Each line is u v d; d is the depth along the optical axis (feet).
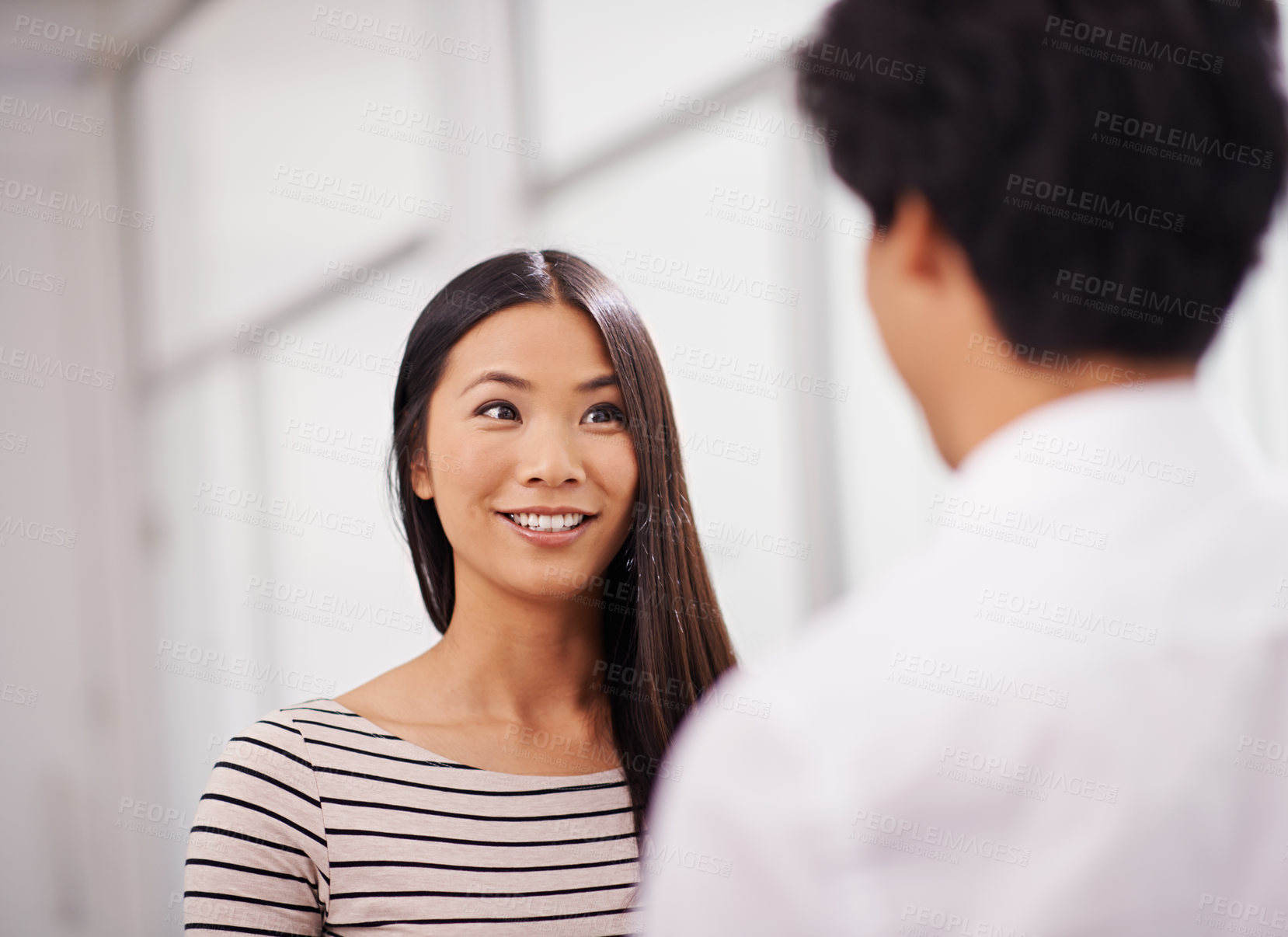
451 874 3.59
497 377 3.86
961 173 1.39
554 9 10.14
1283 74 1.46
